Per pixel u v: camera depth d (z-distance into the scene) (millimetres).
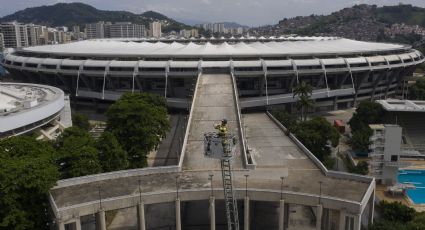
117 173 60406
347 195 53781
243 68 124312
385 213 59719
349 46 155625
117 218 62969
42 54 142875
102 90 134375
